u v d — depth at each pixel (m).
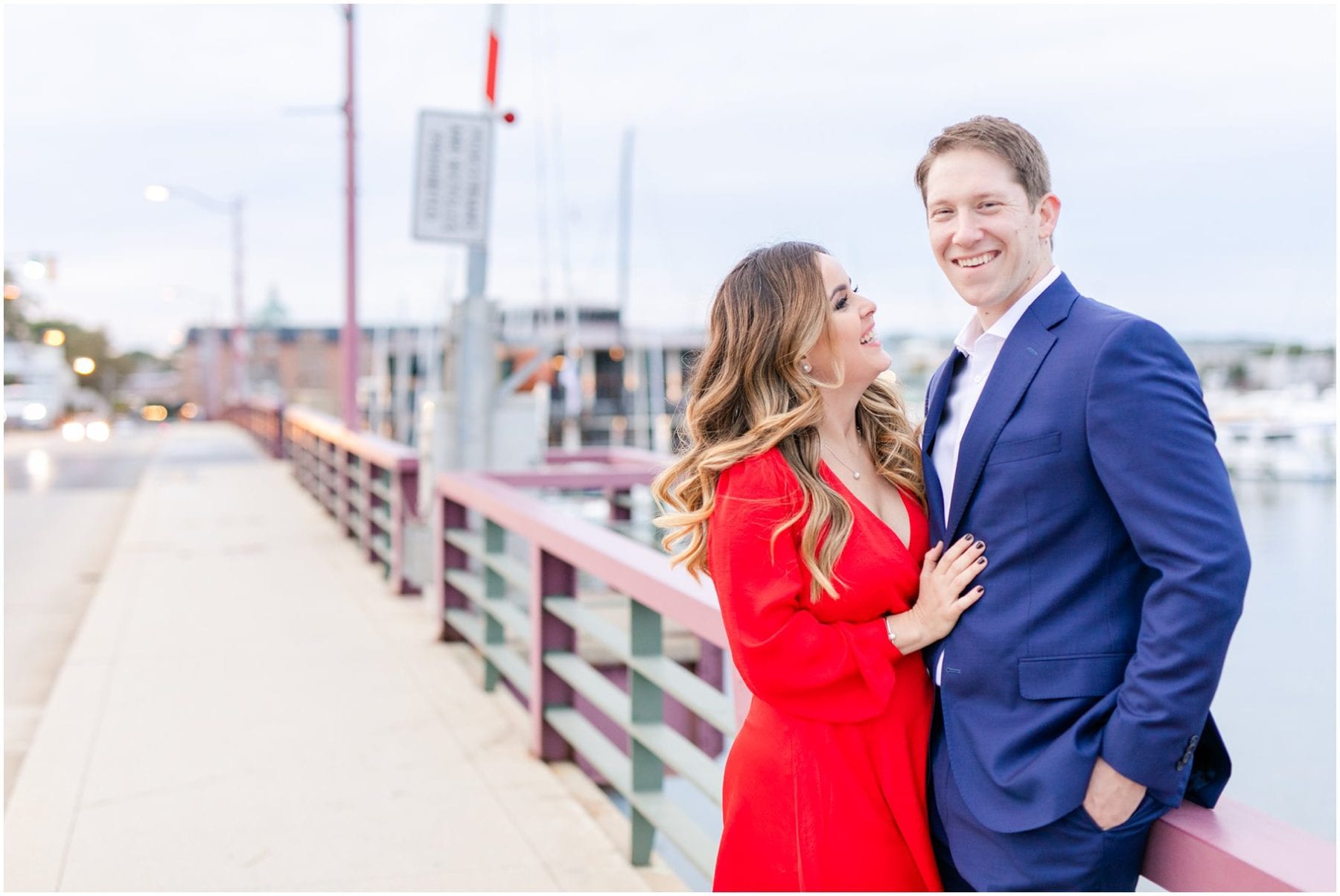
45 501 15.89
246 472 18.78
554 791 4.03
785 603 1.77
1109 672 1.54
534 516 4.41
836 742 1.80
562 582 4.37
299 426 16.14
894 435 2.02
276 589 7.95
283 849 3.52
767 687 1.79
